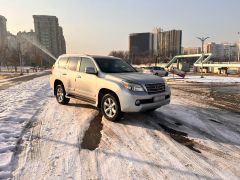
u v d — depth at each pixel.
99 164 4.13
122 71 7.70
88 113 7.64
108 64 7.73
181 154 4.62
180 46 132.25
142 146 4.96
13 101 9.80
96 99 7.23
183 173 3.89
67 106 8.78
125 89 6.29
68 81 8.45
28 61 101.25
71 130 5.88
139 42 144.62
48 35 107.44
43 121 6.64
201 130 6.16
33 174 3.75
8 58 76.75
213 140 5.43
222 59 126.12
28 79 26.62
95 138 5.36
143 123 6.63
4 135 5.36
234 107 9.42
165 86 7.05
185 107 9.20
